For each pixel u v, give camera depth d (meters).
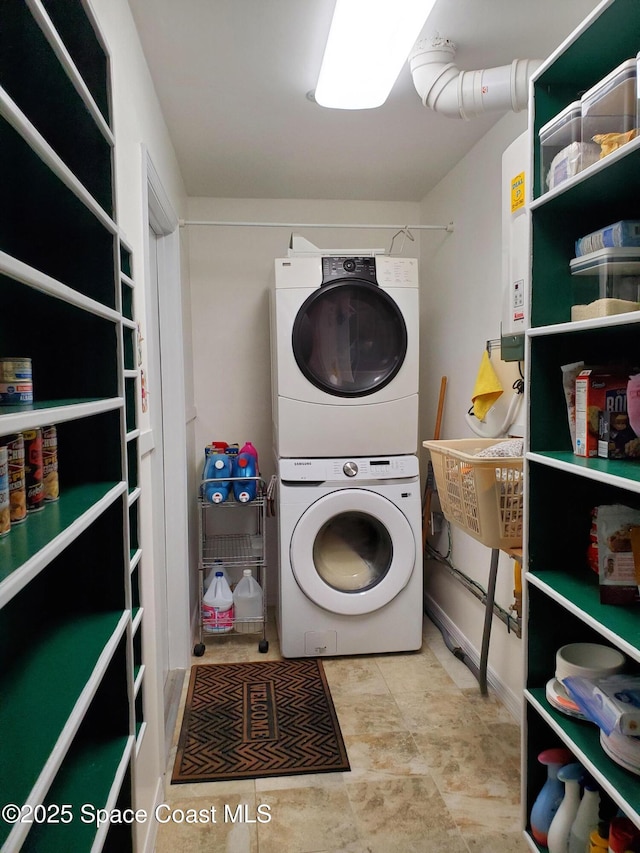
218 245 3.09
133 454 1.37
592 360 1.38
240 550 2.91
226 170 2.71
